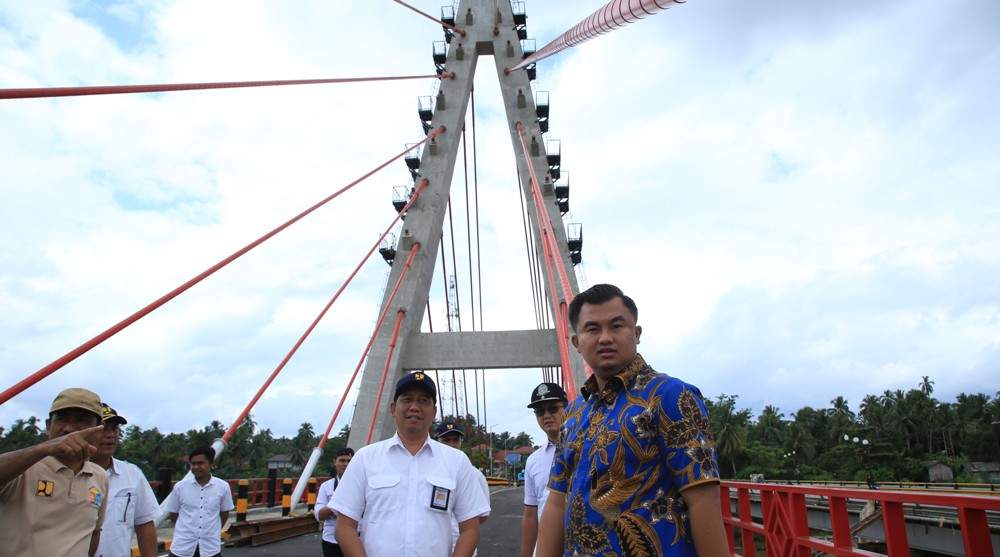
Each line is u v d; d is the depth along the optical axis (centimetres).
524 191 2867
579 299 297
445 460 420
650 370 276
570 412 301
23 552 349
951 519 1802
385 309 2517
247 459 10169
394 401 425
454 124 2916
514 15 3073
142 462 8444
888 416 8031
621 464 254
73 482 379
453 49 3039
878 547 1816
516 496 3953
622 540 246
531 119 2916
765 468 7256
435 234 2770
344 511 396
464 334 2583
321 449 1961
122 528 527
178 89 1230
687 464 243
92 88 1002
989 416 7412
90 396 404
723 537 237
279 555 1365
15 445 7738
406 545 383
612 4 1641
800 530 577
